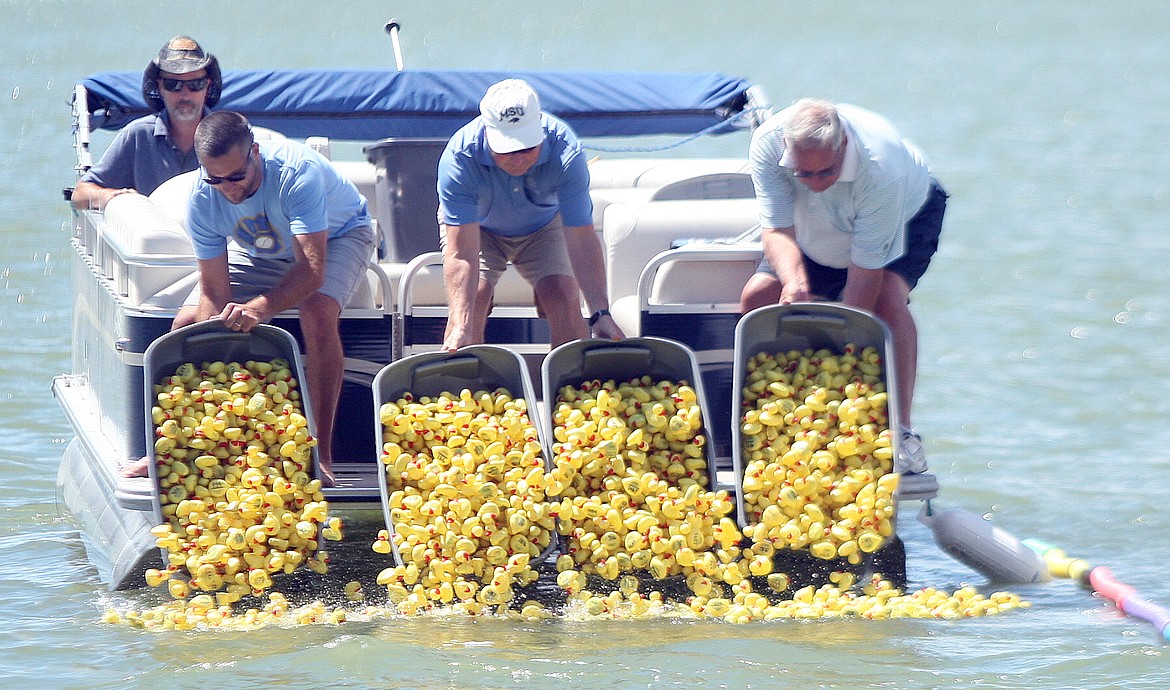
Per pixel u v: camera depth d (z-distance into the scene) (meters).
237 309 21.47
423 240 29.17
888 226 22.64
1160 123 106.62
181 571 21.36
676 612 21.47
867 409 22.12
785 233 23.16
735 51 183.62
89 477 26.73
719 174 30.06
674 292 24.28
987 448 33.06
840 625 21.23
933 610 21.95
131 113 31.03
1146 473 31.06
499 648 20.00
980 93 131.12
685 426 21.64
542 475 21.20
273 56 154.12
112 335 24.59
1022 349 42.44
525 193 23.22
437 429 21.58
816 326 22.56
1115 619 21.98
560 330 23.73
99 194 26.98
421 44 179.00
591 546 21.36
